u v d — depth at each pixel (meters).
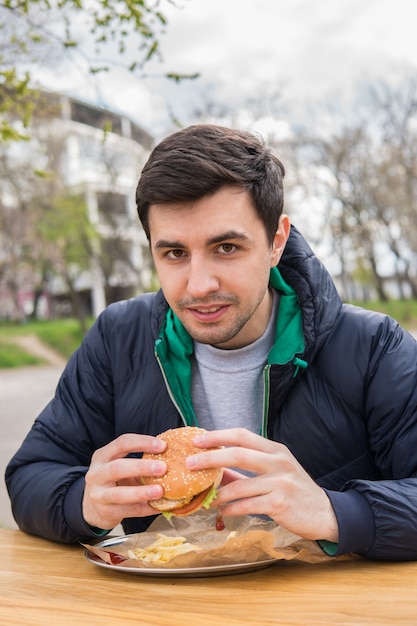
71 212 32.56
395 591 1.26
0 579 1.42
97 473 1.47
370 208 36.31
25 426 11.91
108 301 36.66
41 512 1.70
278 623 1.11
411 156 35.09
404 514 1.44
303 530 1.40
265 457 1.39
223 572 1.39
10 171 28.62
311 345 1.84
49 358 30.48
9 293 48.84
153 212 1.56
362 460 1.88
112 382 2.07
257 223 1.57
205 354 1.98
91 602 1.26
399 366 1.83
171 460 1.46
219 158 1.51
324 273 1.93
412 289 44.75
